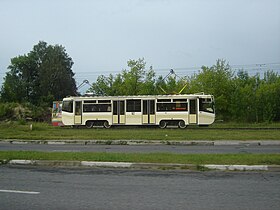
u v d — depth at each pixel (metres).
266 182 8.16
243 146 16.72
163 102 29.14
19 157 11.79
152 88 44.56
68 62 80.88
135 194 7.02
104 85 47.47
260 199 6.55
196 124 28.77
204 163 10.33
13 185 7.96
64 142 19.23
